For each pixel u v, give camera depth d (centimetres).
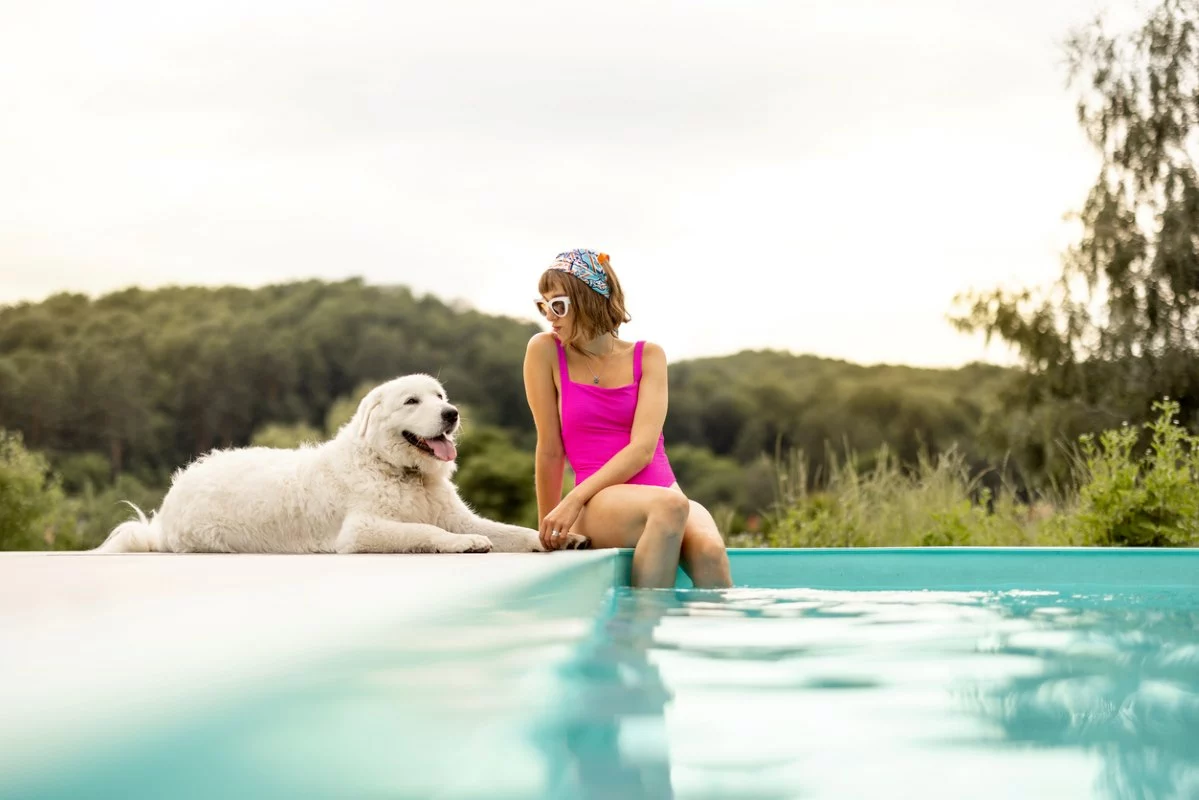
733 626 248
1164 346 953
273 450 445
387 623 122
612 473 365
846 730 144
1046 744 136
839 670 188
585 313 380
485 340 2747
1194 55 990
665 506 345
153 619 124
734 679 180
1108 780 119
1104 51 1023
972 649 212
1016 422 1047
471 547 370
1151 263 977
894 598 319
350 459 413
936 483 720
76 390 2508
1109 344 1004
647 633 235
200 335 2670
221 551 409
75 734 70
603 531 357
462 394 2683
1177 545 543
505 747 139
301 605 140
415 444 416
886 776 121
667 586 347
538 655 204
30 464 1619
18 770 64
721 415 2538
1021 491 822
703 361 2570
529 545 409
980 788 116
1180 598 323
